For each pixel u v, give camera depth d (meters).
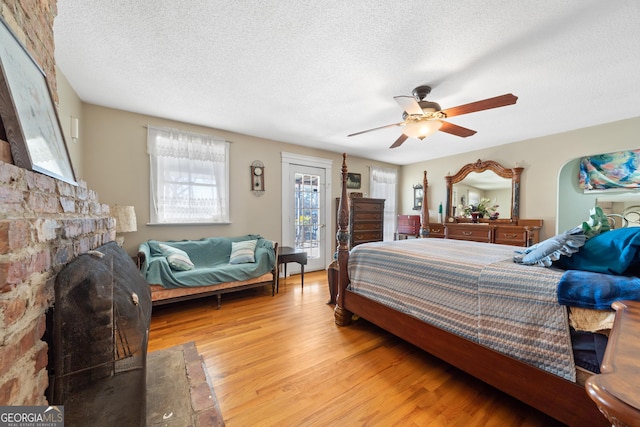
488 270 1.46
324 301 3.05
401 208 5.73
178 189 3.17
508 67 1.93
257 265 3.08
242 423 1.27
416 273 1.83
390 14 1.44
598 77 2.06
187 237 3.29
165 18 1.48
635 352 0.52
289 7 1.40
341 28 1.55
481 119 2.99
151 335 2.18
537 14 1.41
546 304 1.19
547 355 1.17
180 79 2.16
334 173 4.75
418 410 1.37
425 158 5.12
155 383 1.33
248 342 2.07
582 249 1.31
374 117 3.00
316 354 1.91
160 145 3.05
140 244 2.93
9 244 0.60
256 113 2.89
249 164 3.77
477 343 1.44
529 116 2.89
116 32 1.59
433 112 2.03
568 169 3.44
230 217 3.62
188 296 2.67
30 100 0.91
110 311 0.91
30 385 0.70
